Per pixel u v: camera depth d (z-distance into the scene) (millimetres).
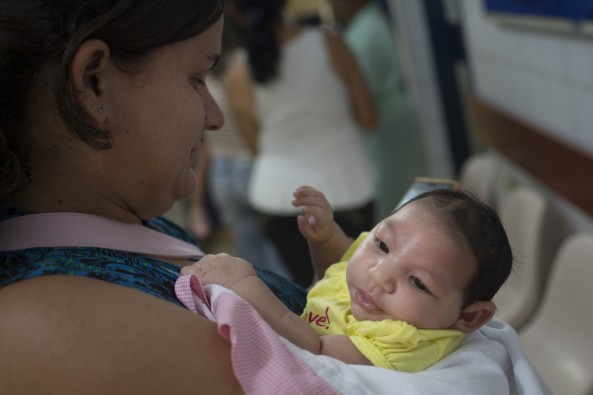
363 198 2748
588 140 2086
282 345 746
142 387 700
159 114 816
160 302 762
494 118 2873
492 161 2861
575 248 1879
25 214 819
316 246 1124
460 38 3104
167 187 871
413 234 903
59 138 792
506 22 2480
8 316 715
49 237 806
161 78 806
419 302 879
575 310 1868
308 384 722
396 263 893
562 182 2287
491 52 2799
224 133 3119
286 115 2656
